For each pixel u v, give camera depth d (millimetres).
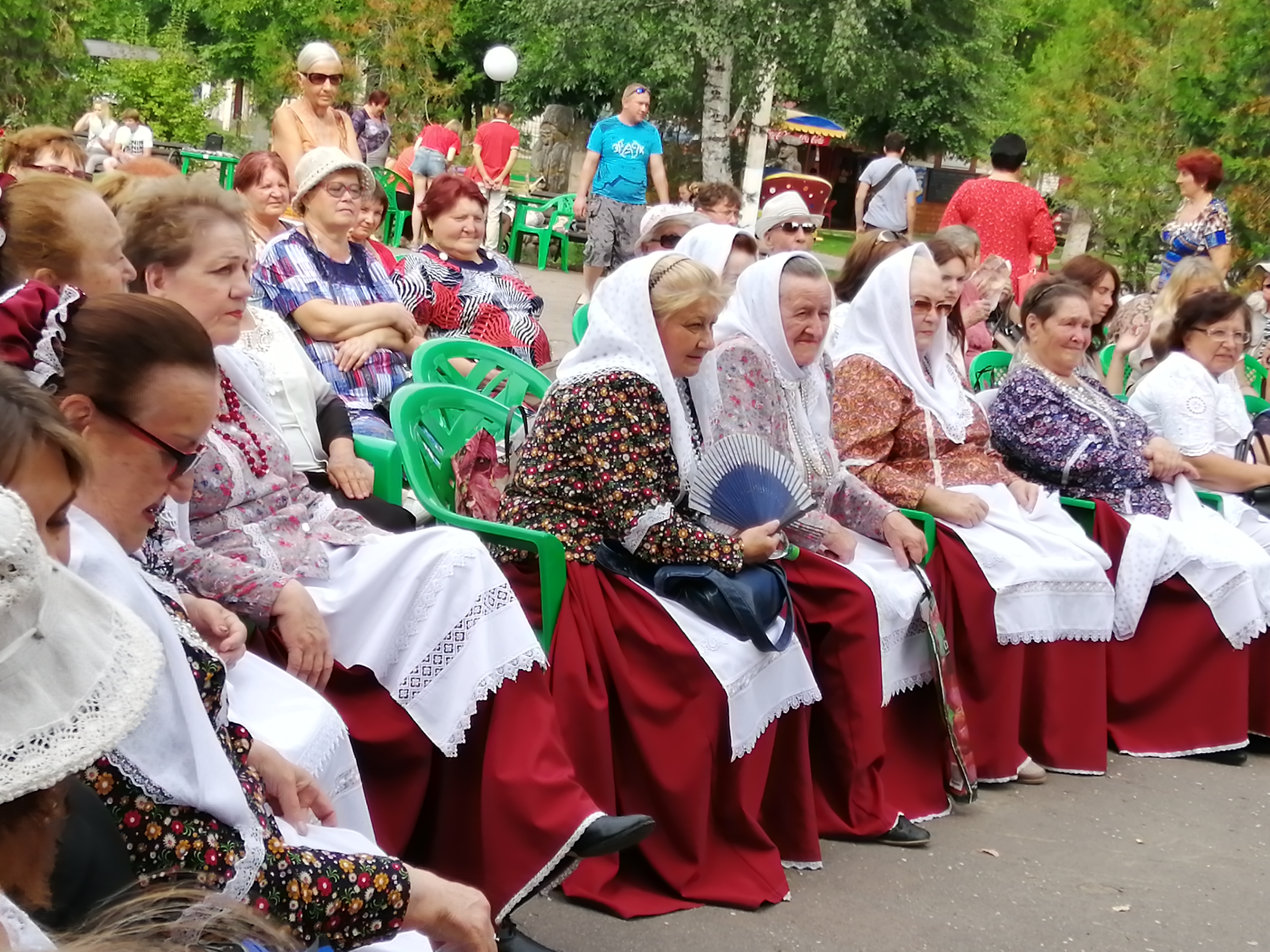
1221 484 5852
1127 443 5496
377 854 2375
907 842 4203
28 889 1625
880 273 4953
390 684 3197
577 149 21484
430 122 27891
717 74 19484
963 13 22922
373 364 4914
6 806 1558
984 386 6355
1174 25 17625
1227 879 4230
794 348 4277
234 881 1934
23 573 1450
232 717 2639
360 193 5031
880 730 4176
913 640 4492
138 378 2180
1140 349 7086
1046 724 4988
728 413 4035
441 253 5824
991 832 4406
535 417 4066
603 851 3084
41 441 1723
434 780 3264
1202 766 5297
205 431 2260
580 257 17234
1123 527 5305
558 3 21219
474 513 4121
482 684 3146
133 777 1895
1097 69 18000
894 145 14227
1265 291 8258
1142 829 4578
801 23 19484
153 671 1579
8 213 3033
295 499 3408
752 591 3744
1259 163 14680
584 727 3582
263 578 3076
